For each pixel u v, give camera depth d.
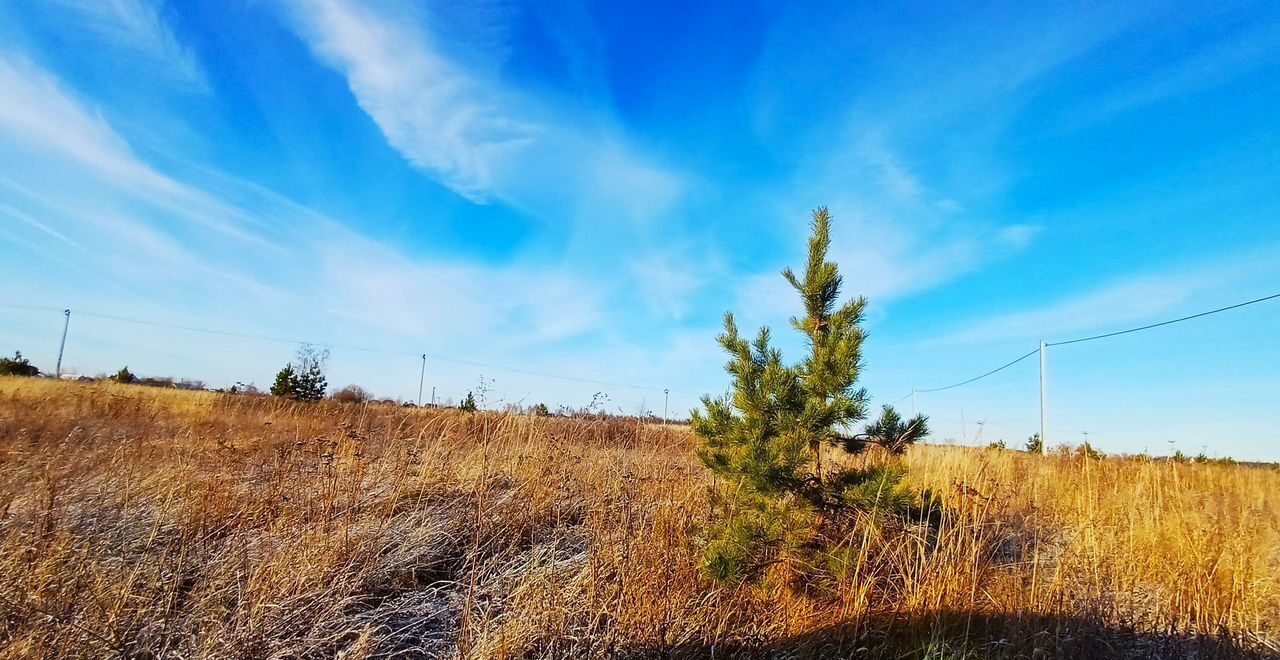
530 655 3.34
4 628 2.93
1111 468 9.38
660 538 4.32
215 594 3.47
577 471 6.82
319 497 5.27
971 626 3.70
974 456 7.27
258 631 3.21
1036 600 3.82
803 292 4.55
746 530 3.92
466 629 3.44
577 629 3.53
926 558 4.01
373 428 8.55
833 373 4.12
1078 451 10.68
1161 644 3.61
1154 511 5.84
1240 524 5.23
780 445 4.02
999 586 3.99
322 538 4.32
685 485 5.77
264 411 12.93
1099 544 4.84
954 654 3.30
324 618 3.50
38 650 2.85
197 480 5.46
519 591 3.76
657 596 3.72
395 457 6.71
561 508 5.77
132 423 9.98
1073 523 5.65
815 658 3.44
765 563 3.88
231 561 3.90
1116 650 3.55
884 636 3.54
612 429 9.65
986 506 4.68
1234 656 3.44
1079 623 3.56
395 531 4.86
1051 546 5.11
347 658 3.18
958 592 3.79
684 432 9.70
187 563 3.96
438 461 6.71
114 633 3.06
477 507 5.28
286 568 3.81
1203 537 4.75
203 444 7.06
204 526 4.33
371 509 5.34
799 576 4.00
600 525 4.71
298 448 6.50
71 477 5.52
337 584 3.84
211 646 3.08
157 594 3.41
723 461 4.44
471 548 4.76
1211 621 3.85
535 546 4.88
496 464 6.76
